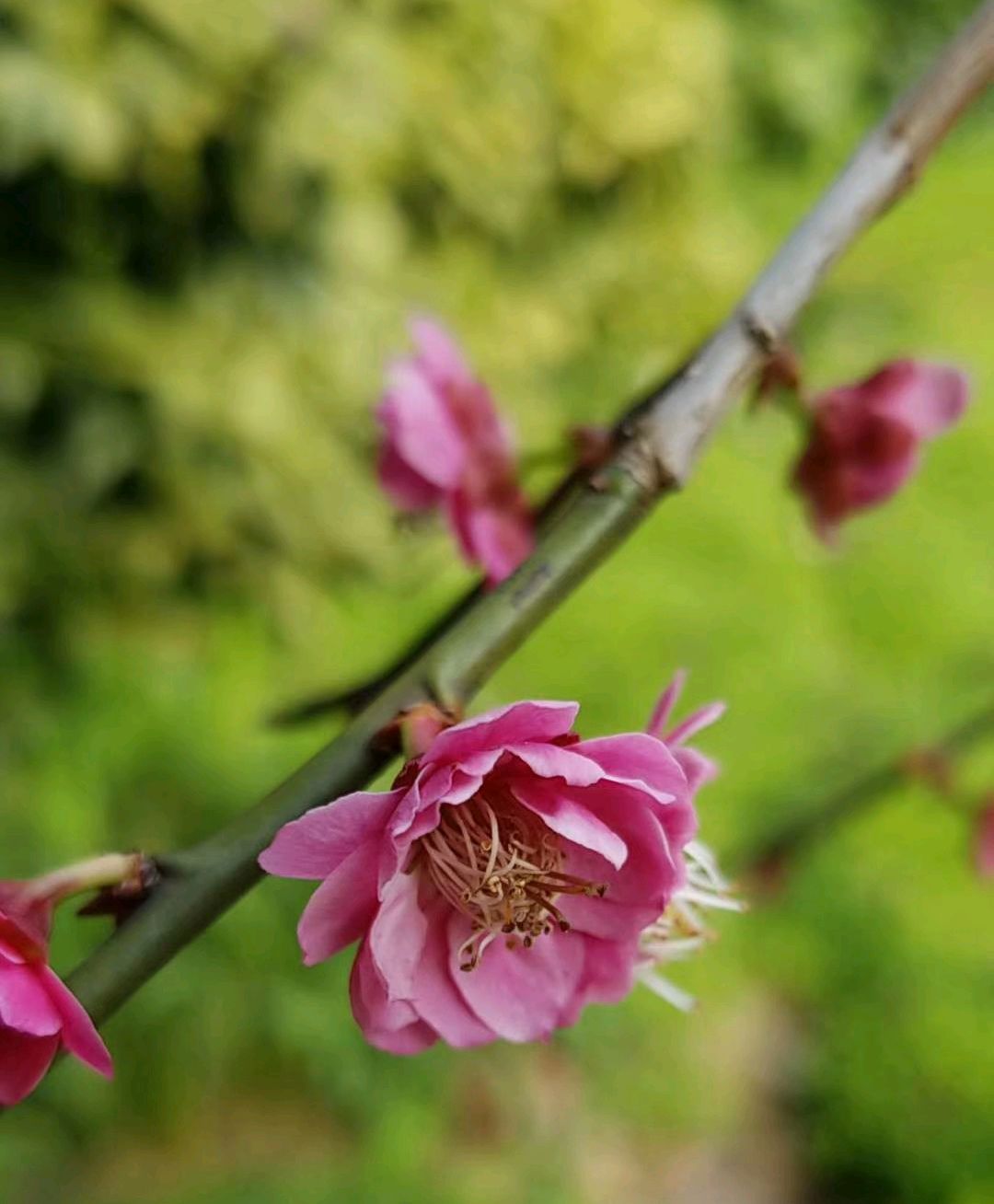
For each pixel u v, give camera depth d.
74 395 0.55
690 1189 0.45
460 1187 0.43
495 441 0.20
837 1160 0.46
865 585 0.77
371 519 0.63
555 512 0.18
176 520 0.59
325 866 0.15
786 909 0.53
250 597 0.62
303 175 0.58
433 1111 0.45
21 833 0.47
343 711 0.16
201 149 0.56
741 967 0.52
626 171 0.77
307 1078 0.46
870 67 1.37
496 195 0.67
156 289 0.58
